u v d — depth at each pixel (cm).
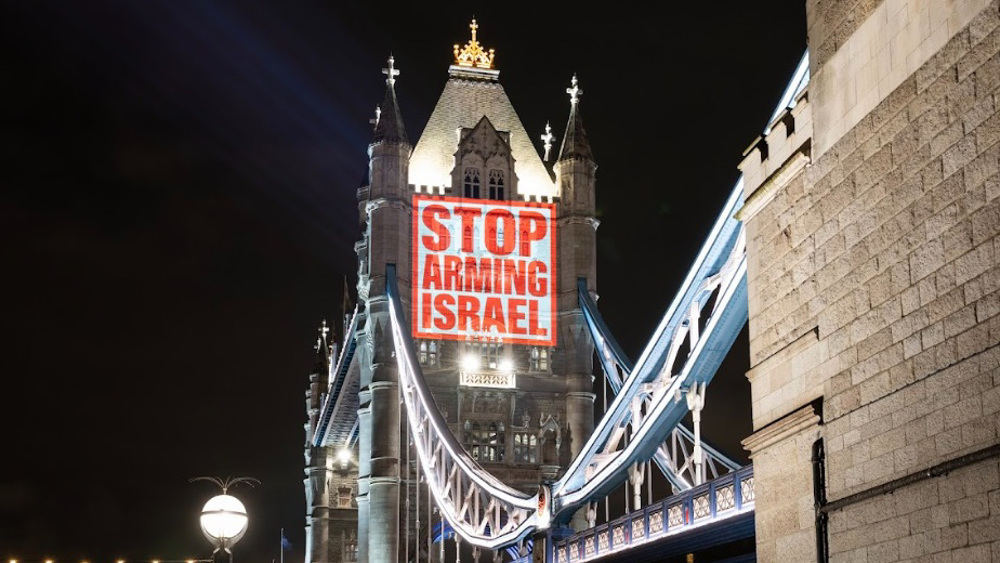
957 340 1741
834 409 2072
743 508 3550
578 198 10162
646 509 4328
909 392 1853
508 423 9819
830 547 2058
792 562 2195
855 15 2072
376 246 9612
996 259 1658
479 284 9925
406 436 9869
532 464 9612
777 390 2291
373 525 8956
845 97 2086
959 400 1730
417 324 9675
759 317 2381
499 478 9506
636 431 4600
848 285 2050
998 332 1652
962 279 1733
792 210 2262
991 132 1670
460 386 9812
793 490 2202
